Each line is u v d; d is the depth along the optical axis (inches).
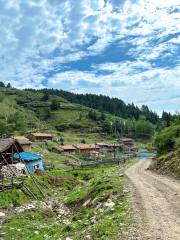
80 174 3026.6
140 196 1042.7
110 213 862.5
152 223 700.0
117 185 1350.9
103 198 1127.6
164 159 2187.5
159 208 852.6
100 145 7258.9
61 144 6943.9
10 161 2105.1
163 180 1496.1
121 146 7377.0
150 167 2466.8
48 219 1254.9
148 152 6540.4
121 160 4284.0
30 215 1243.2
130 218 753.6
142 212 808.3
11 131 6801.2
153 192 1127.0
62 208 1429.6
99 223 768.9
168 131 2797.7
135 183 1409.9
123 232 645.3
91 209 1065.5
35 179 1907.0
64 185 2114.9
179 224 687.7
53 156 5128.0
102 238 633.6
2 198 1411.2
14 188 1567.4
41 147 6117.1
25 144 5083.7
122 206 904.9
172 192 1107.3
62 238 778.8
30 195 1603.1
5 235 982.4
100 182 1539.1
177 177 1561.3
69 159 5059.1
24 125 7613.2
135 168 2704.2
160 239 587.8
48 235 916.6
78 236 726.5
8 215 1253.7
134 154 5713.6
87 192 1502.2
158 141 2903.5
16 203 1435.8
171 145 2662.4
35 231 1023.6
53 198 1718.8
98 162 4003.4
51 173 2300.7
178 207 853.8
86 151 6501.0
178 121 2945.4
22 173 2069.4
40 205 1472.7
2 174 1892.2
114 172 2401.6
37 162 2967.5
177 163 1772.9
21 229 1062.4
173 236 604.7
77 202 1432.1
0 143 1971.0
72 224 908.0
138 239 591.5
